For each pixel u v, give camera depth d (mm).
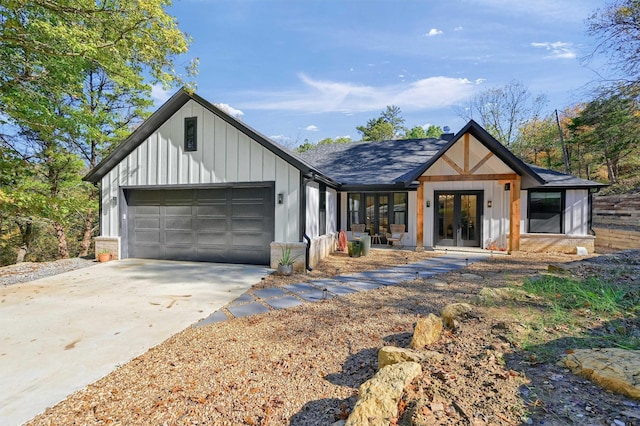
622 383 2135
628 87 13742
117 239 10789
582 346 2916
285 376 3377
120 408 2908
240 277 8281
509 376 2523
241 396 3027
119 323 5090
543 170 13812
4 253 18234
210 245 10312
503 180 11602
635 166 21203
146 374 3502
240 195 9977
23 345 4277
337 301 6129
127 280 7992
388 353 3188
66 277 8328
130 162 10742
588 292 4254
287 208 9219
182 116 10188
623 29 13250
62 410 2910
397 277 8070
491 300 4562
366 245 11602
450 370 2754
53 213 8453
